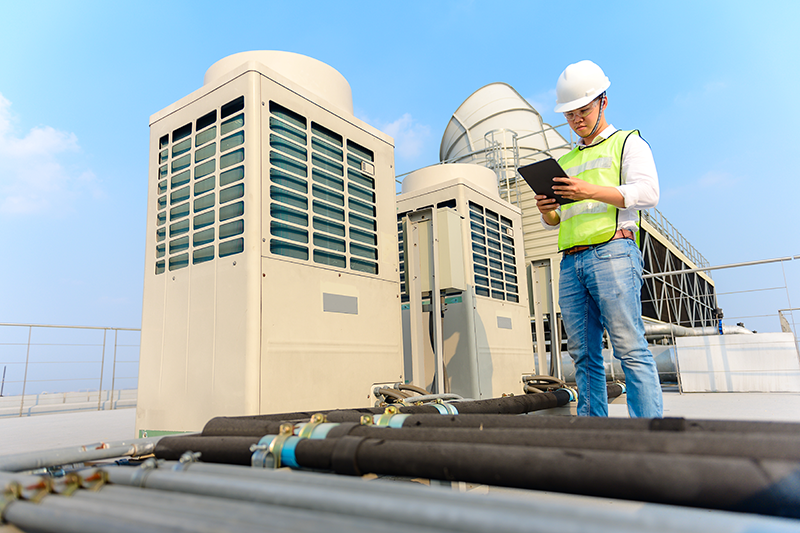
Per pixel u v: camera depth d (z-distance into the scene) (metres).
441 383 3.85
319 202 2.90
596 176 2.48
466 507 0.62
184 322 2.67
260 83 2.64
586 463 0.76
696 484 0.67
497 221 5.00
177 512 0.72
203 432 1.54
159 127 3.12
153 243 2.99
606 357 8.91
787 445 0.74
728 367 8.16
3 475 0.96
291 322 2.55
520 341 4.95
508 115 14.65
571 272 2.55
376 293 3.19
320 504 0.72
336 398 2.74
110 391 8.03
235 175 2.59
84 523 0.65
